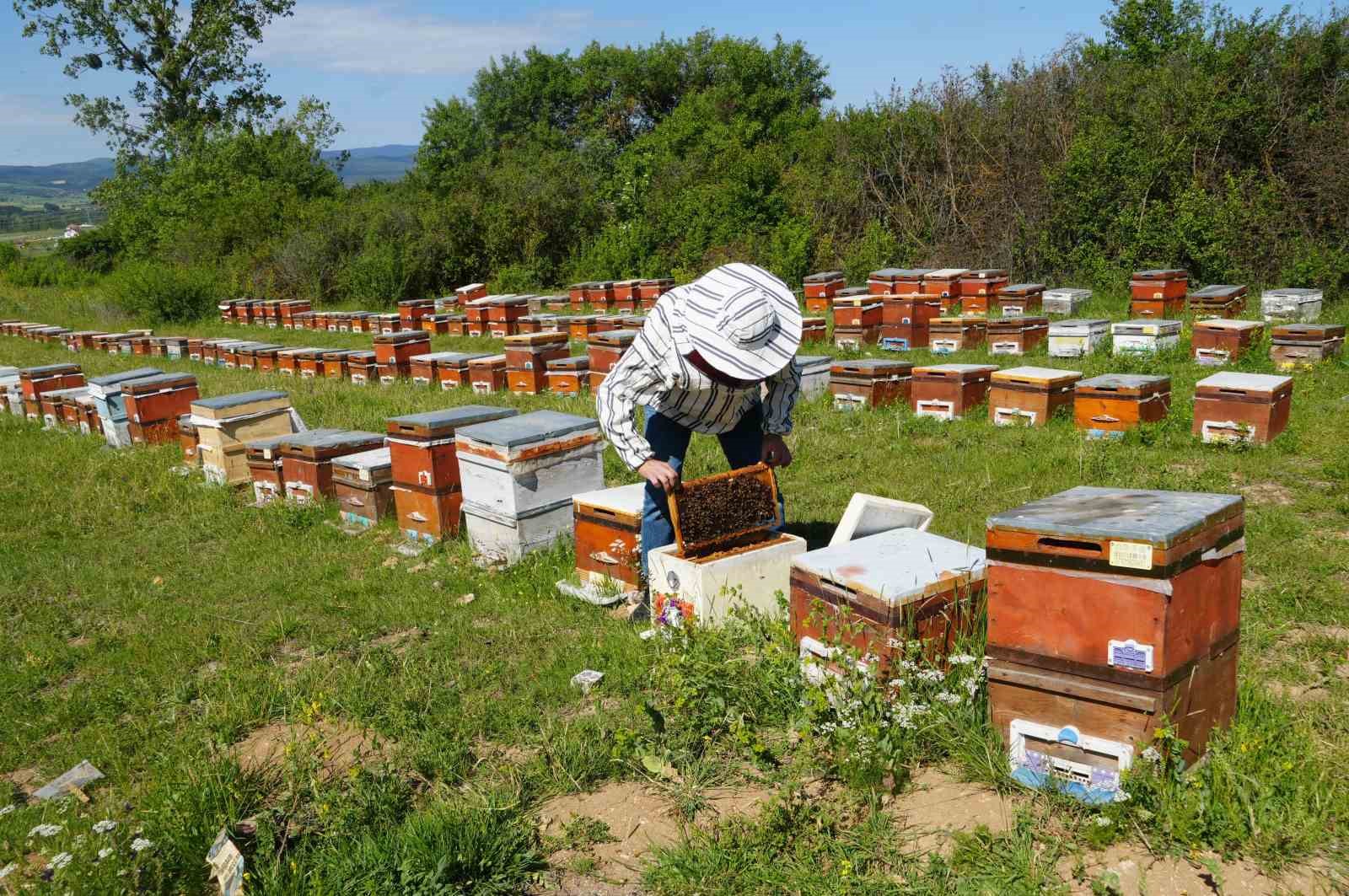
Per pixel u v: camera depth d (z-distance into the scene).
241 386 15.23
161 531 8.11
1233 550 3.23
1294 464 7.55
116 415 11.20
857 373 10.65
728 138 34.88
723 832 3.35
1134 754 3.06
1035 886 2.82
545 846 3.44
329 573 6.76
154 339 20.89
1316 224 20.11
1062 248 23.28
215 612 6.18
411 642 5.49
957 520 6.63
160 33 46.34
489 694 4.69
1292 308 15.45
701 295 4.57
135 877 3.33
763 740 3.93
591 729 4.16
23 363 19.70
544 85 54.38
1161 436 8.46
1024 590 3.21
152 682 5.21
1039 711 3.26
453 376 13.97
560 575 6.24
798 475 8.16
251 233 36.22
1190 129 21.06
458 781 3.93
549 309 24.22
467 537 7.16
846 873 2.97
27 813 3.95
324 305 32.41
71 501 9.05
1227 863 2.88
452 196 33.59
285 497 8.62
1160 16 26.25
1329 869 2.82
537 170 33.47
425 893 3.13
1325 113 20.69
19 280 46.34
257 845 3.49
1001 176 24.83
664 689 4.39
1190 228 20.38
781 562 4.95
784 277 25.84
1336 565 5.36
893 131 26.83
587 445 6.79
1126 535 2.94
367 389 14.35
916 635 3.75
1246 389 7.99
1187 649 3.06
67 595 6.79
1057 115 24.02
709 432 5.18
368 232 33.28
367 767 4.06
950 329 14.14
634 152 38.53
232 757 4.19
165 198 44.47
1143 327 12.39
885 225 26.72
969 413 10.06
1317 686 4.03
